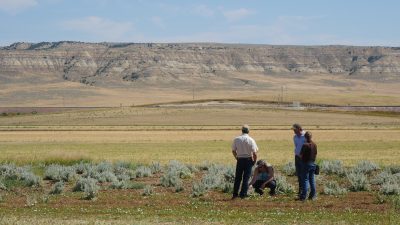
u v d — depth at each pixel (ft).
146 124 568.41
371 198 82.12
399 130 442.09
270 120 606.14
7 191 93.56
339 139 339.98
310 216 68.28
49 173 109.91
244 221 64.18
